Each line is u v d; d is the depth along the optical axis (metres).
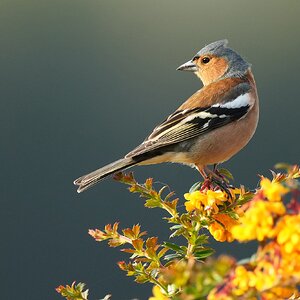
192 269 3.31
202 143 7.48
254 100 7.80
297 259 3.42
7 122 16.69
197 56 8.39
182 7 18.75
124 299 13.16
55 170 16.00
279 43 18.38
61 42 18.38
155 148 7.35
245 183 14.80
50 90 17.66
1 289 13.88
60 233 14.52
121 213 14.19
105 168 7.10
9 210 14.94
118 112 17.23
